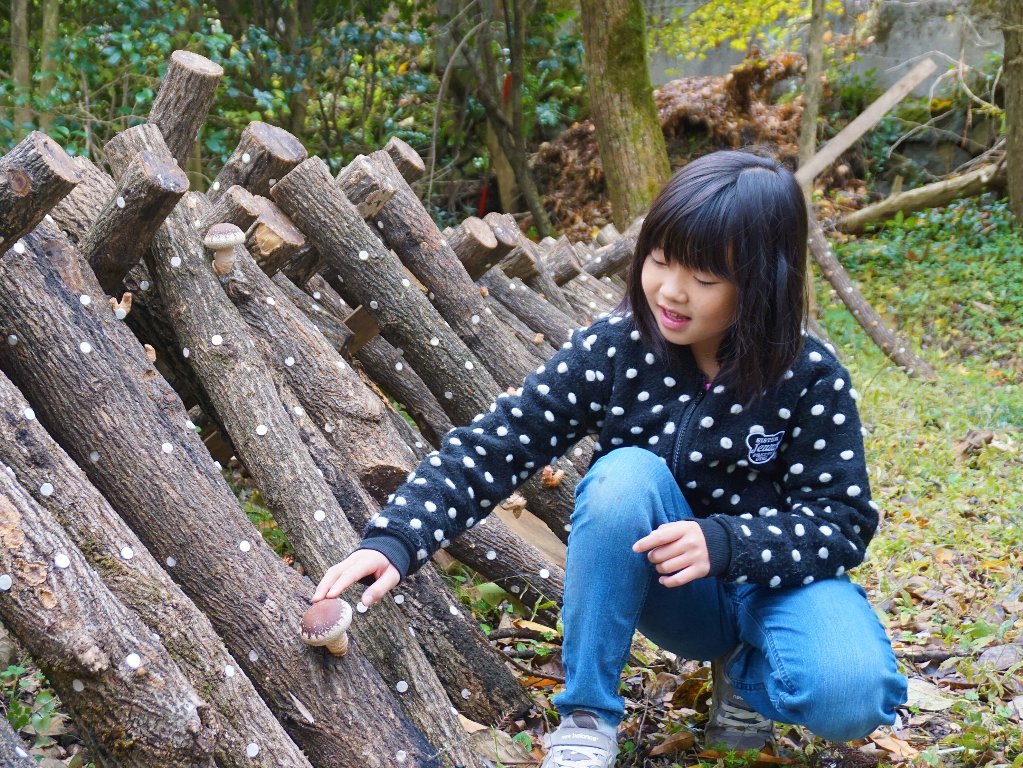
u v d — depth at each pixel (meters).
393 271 2.85
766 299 1.70
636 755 2.19
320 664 1.89
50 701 2.08
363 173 2.94
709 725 2.19
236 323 2.40
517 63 10.09
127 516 1.96
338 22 9.43
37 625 1.48
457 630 2.34
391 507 1.82
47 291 2.01
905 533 3.60
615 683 1.88
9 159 1.79
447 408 2.98
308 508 2.19
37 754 1.96
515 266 4.33
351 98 10.37
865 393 5.72
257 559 1.96
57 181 1.81
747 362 1.75
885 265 9.44
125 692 1.52
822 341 1.91
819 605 1.80
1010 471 4.45
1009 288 8.39
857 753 2.18
